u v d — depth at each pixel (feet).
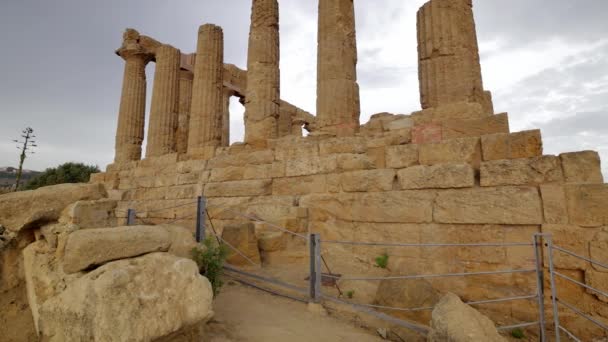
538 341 14.93
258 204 30.01
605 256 15.14
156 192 41.73
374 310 15.62
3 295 11.28
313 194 27.04
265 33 37.50
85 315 8.42
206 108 42.14
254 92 36.70
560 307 15.92
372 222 23.15
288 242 25.26
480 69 25.25
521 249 17.44
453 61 24.43
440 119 23.88
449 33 24.85
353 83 31.24
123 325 8.16
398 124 26.32
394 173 23.09
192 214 36.22
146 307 8.70
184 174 38.78
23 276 11.80
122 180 47.42
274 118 36.63
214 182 35.40
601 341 14.51
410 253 21.03
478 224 18.92
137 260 9.98
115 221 13.75
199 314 9.60
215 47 44.19
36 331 10.30
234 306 15.62
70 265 10.11
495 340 11.46
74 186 13.52
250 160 33.14
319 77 31.58
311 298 16.39
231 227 23.40
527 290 16.89
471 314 12.32
